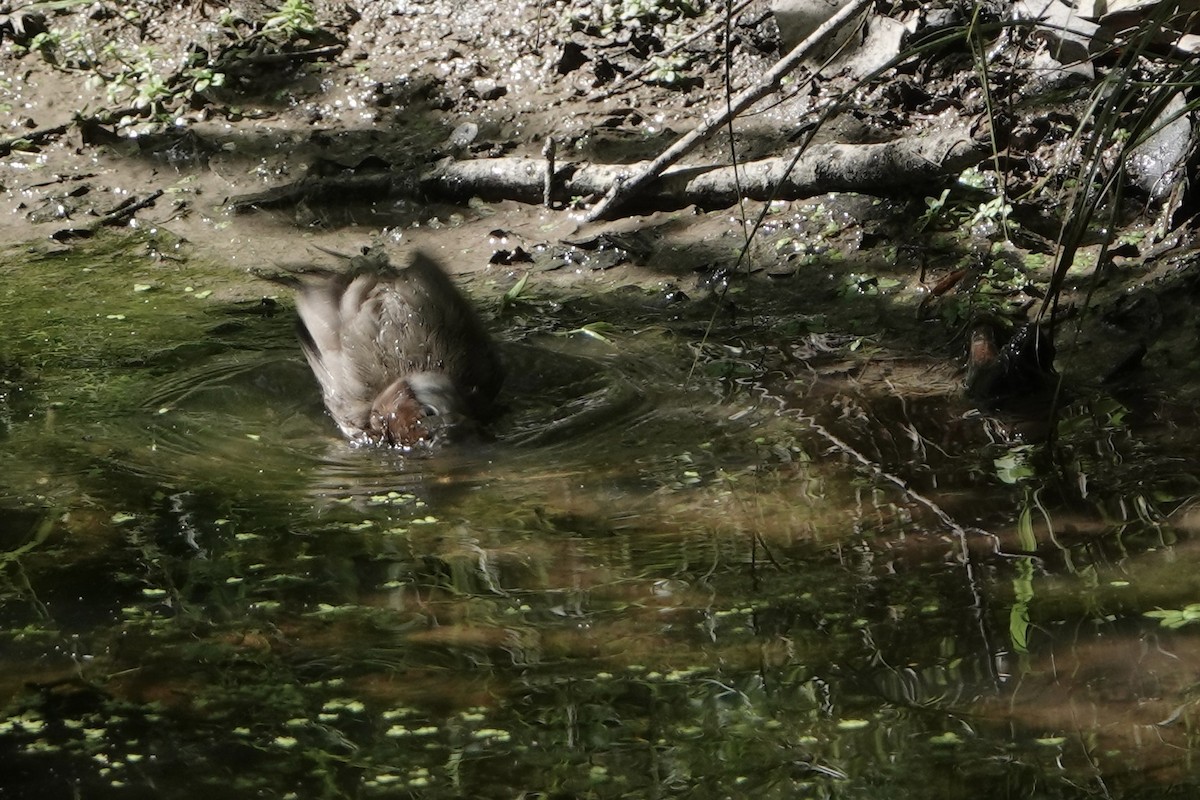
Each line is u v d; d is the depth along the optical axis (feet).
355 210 38.96
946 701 19.35
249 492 26.14
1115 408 27.43
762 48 41.37
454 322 30.17
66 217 39.40
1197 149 32.42
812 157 36.22
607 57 42.39
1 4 47.65
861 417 27.81
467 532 24.48
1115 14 35.73
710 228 36.19
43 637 21.88
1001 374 28.12
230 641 21.58
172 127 42.57
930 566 22.61
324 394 29.89
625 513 24.79
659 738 18.98
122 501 25.80
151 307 34.65
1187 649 20.13
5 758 19.22
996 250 33.32
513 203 38.55
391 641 21.40
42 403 29.86
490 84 42.24
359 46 44.93
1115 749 18.22
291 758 18.97
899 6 40.22
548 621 21.70
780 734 18.92
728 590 22.26
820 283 33.58
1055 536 23.24
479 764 18.66
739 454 26.66
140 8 47.09
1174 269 31.35
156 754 19.16
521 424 28.58
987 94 27.04
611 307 33.58
